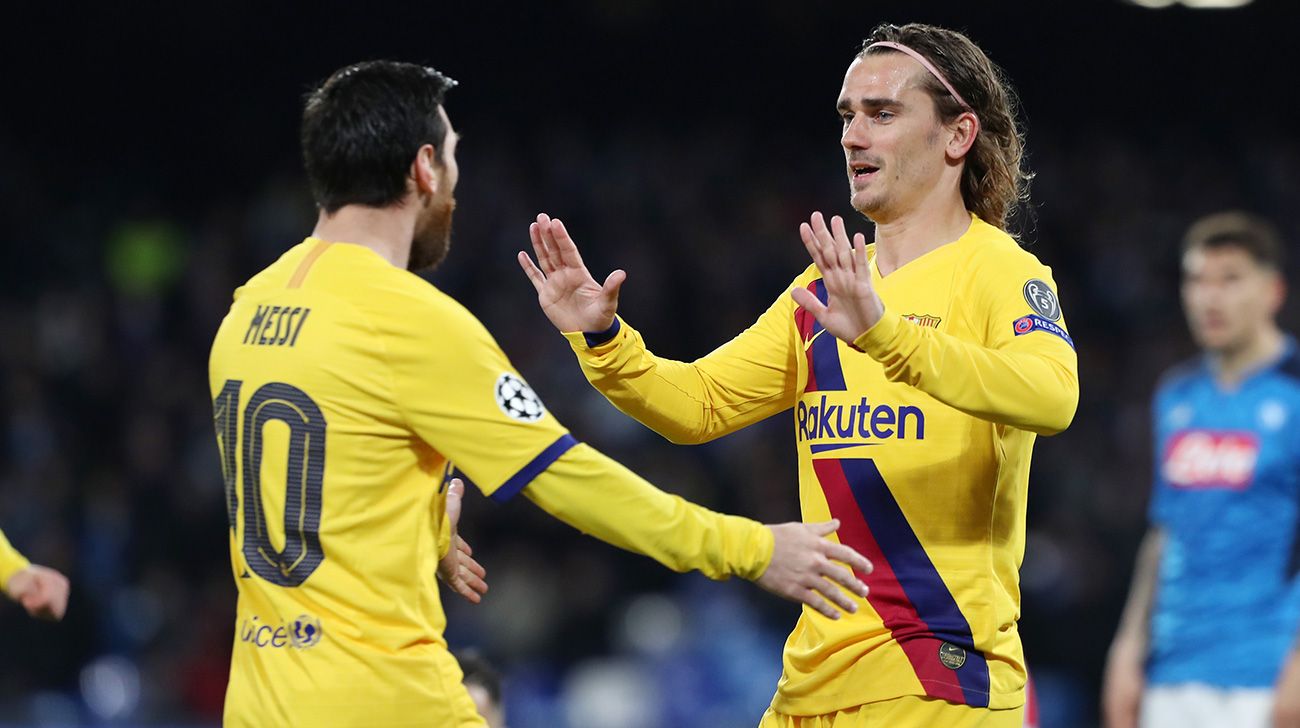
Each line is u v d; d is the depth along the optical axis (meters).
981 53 13.79
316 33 63.91
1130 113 66.25
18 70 62.59
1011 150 14.01
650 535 11.36
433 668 11.60
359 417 11.38
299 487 11.41
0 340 48.62
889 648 12.74
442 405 11.32
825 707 12.98
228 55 63.78
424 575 11.74
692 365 14.17
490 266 53.03
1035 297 12.62
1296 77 65.62
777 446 43.25
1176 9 64.81
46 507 41.34
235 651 11.89
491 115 65.06
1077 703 38.03
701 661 36.72
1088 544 41.41
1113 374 49.84
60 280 53.12
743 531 11.59
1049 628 39.03
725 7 65.06
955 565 12.81
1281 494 20.36
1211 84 65.94
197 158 63.78
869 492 12.94
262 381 11.62
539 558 39.88
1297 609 20.14
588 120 66.00
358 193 11.97
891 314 11.73
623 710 36.03
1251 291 20.91
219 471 43.66
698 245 54.91
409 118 11.97
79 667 37.28
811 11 64.94
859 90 13.43
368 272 11.64
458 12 64.50
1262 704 20.03
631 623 38.28
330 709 11.22
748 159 61.34
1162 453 21.53
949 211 13.48
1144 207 59.25
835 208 58.16
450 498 13.42
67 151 63.16
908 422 12.85
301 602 11.45
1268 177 61.59
